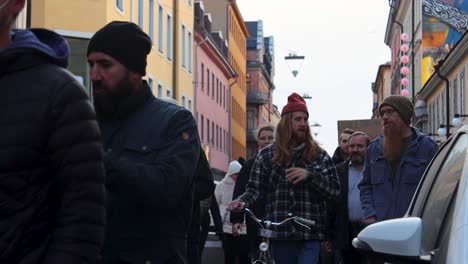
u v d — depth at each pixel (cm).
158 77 4281
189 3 5206
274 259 791
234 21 8512
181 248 459
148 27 3988
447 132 3678
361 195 813
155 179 433
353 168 995
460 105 3722
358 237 427
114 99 459
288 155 788
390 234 409
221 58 6612
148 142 454
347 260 1002
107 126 464
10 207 307
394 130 782
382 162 793
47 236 316
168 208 442
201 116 5862
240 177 1148
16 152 306
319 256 797
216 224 1271
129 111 461
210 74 6328
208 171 690
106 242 445
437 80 4347
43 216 315
